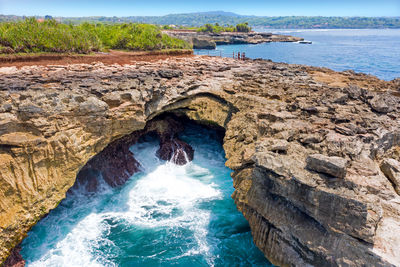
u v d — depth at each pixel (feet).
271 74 101.86
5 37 110.42
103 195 71.20
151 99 73.36
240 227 60.80
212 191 73.51
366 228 34.06
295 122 58.13
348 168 43.73
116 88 66.08
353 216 34.96
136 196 71.31
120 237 57.88
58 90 59.31
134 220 62.90
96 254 53.57
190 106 82.53
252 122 63.57
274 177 42.42
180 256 53.21
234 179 55.42
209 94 84.17
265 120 60.03
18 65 97.91
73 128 54.65
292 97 75.00
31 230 58.65
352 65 209.15
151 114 75.46
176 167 84.69
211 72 101.81
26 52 112.27
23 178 47.03
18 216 46.50
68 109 53.78
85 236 57.98
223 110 79.41
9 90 58.29
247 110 70.95
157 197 71.10
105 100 61.67
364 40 522.88
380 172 45.98
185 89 80.59
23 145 46.32
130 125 65.36
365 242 34.50
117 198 70.49
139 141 90.43
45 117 50.31
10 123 47.09
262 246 46.75
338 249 36.47
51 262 51.55
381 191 39.78
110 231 59.57
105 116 59.52
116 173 75.87
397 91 83.71
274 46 423.64
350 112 64.90
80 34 135.95
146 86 69.82
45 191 49.83
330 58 253.65
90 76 78.02
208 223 61.98
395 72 178.81
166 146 87.51
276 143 47.80
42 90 56.49
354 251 35.09
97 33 163.43
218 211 65.87
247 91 81.66
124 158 79.61
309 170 40.88
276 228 43.96
